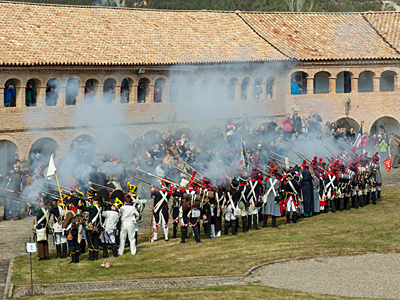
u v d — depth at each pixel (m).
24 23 49.59
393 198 40.88
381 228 31.19
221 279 23.22
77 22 52.91
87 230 26.77
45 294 21.55
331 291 21.31
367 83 64.81
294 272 23.91
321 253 26.66
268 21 63.72
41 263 26.56
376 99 61.97
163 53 52.47
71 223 26.23
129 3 88.00
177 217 31.02
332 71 60.34
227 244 28.86
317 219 34.56
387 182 48.22
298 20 65.12
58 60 45.84
